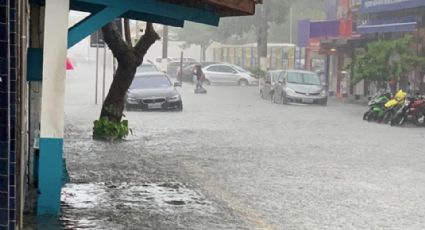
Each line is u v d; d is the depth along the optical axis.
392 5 38.06
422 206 11.62
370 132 24.81
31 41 11.59
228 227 9.73
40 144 9.42
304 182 13.73
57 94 9.33
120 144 19.42
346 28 43.62
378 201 11.97
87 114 29.48
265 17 60.16
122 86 20.70
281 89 39.06
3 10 6.71
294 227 9.89
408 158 17.70
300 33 53.12
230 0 10.45
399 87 36.72
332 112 34.00
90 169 14.62
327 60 48.56
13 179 6.80
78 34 9.52
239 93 48.91
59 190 9.57
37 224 9.21
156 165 15.56
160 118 28.70
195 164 15.90
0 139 6.73
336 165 16.22
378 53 35.38
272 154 18.00
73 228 9.17
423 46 36.59
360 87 42.81
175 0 10.30
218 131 23.83
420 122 27.47
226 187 12.96
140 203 11.17
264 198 11.97
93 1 9.53
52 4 9.20
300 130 24.84
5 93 6.75
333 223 10.22
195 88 50.44
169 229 9.46
